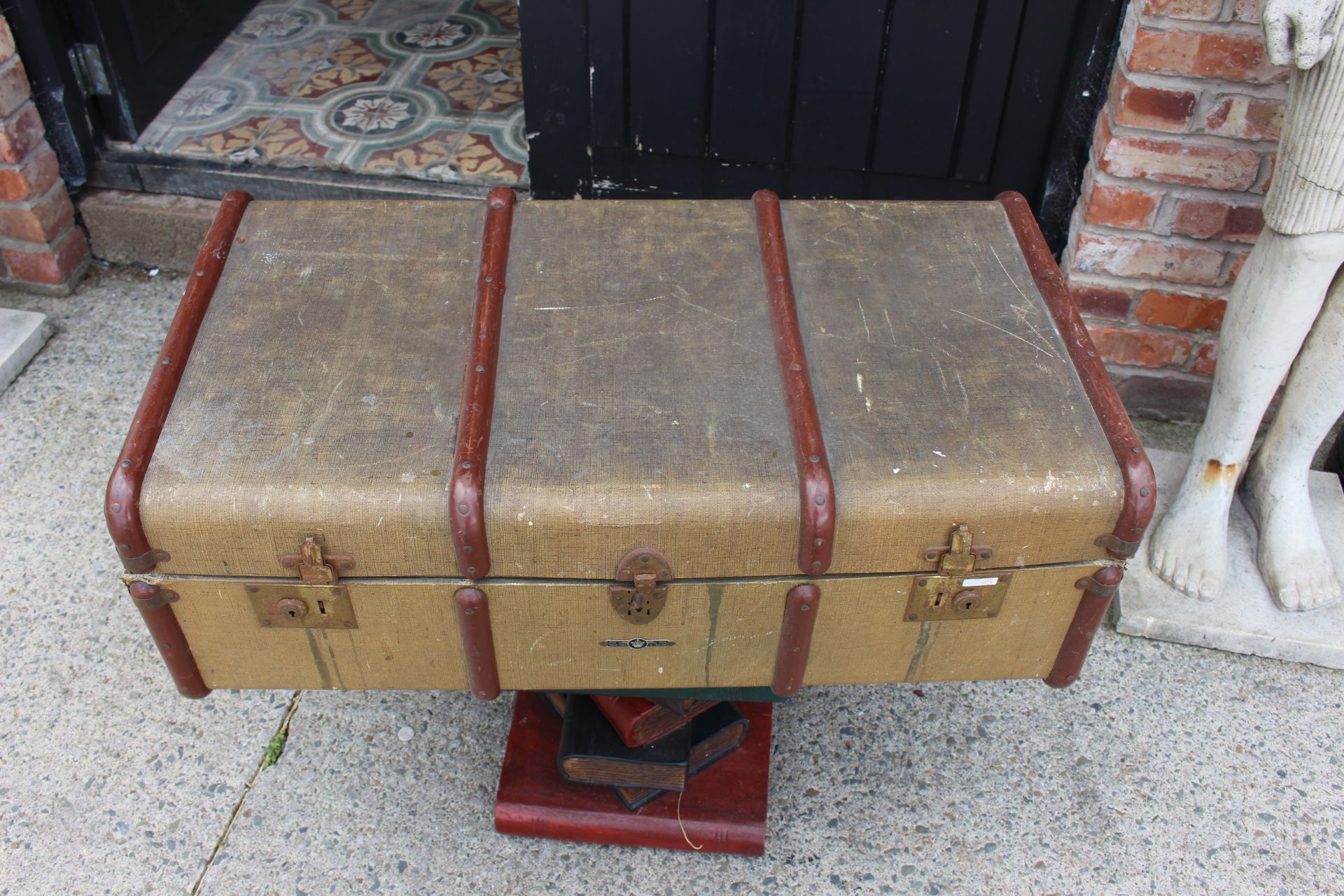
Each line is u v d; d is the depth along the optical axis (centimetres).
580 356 148
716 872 171
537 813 171
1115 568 141
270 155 287
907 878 170
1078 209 230
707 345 150
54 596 209
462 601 139
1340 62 149
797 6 221
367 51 343
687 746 168
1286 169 164
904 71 227
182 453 136
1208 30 189
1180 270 222
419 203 173
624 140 252
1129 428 139
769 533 133
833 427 140
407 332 152
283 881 169
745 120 242
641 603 140
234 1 350
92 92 273
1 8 242
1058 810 179
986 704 194
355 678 156
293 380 145
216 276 160
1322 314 184
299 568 137
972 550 138
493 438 137
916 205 175
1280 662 201
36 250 267
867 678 159
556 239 167
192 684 155
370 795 180
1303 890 169
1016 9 212
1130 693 196
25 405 247
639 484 133
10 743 186
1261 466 207
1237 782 183
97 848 172
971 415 142
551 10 231
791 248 166
